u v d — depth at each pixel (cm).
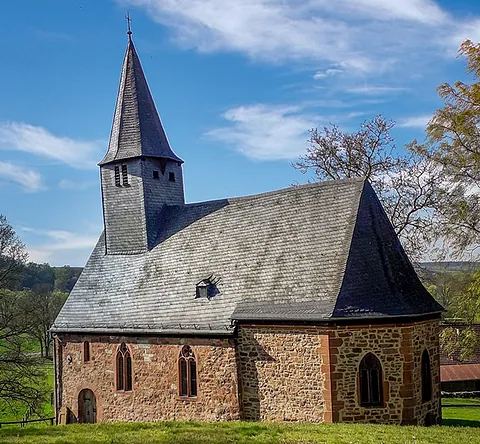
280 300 2188
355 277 2088
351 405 1981
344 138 3891
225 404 2273
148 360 2564
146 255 2934
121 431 1828
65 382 2908
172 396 2462
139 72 3262
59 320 2955
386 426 1839
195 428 1855
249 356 2216
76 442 1647
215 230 2755
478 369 3866
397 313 2019
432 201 3622
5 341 3600
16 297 3822
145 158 3072
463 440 1628
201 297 2489
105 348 2747
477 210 2809
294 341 2084
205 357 2350
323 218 2345
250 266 2431
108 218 3111
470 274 2877
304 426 1844
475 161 2728
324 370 1989
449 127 2766
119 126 3177
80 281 3055
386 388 2006
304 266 2233
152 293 2717
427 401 2125
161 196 3116
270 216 2566
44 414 4078
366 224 2238
